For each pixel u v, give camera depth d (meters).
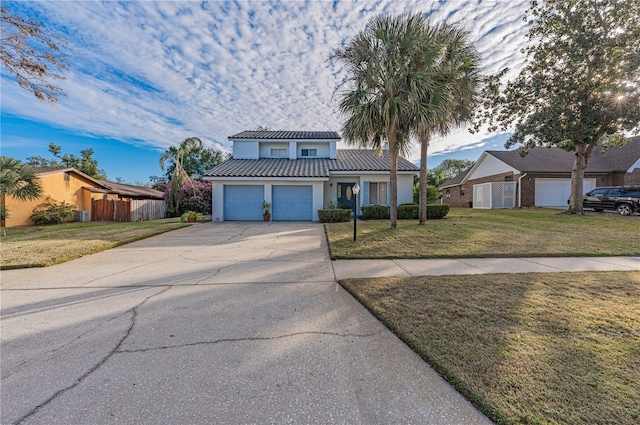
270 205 14.25
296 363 2.28
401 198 15.53
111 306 3.50
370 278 4.55
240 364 2.27
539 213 15.09
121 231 9.94
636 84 10.67
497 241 7.43
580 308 3.20
